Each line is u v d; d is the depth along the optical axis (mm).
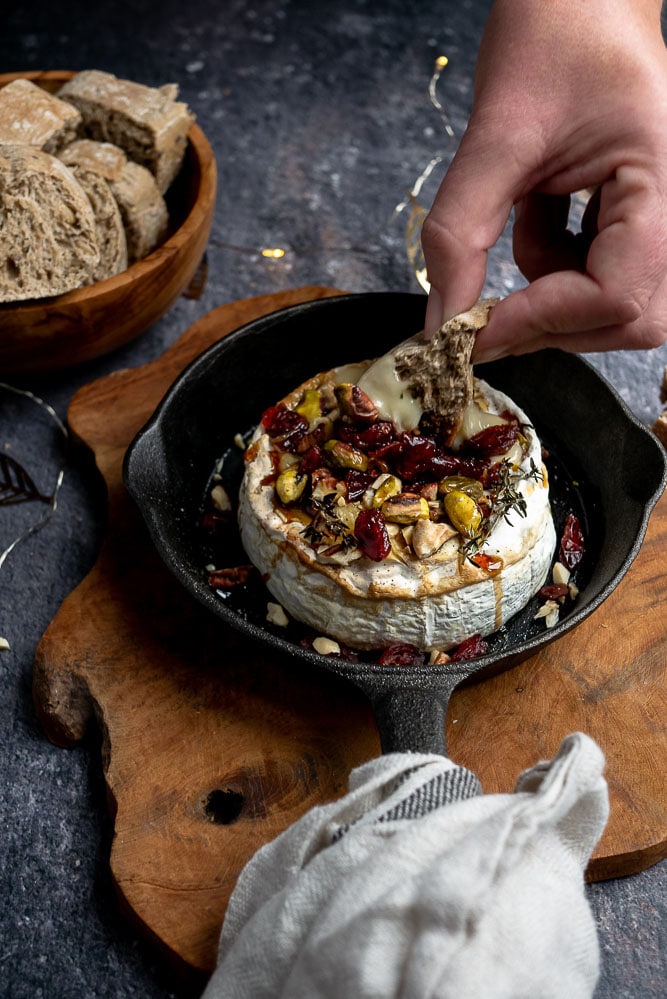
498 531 487
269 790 468
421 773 408
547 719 486
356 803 410
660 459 500
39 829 479
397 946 371
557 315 457
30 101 578
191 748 477
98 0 810
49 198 548
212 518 537
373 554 474
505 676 496
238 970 398
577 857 409
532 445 512
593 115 454
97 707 488
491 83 467
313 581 487
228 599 513
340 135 738
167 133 596
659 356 633
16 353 557
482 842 376
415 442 493
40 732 503
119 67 763
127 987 447
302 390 535
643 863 462
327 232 687
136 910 441
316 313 562
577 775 391
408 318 565
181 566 473
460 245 465
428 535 474
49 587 540
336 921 379
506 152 459
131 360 625
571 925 383
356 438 502
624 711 488
